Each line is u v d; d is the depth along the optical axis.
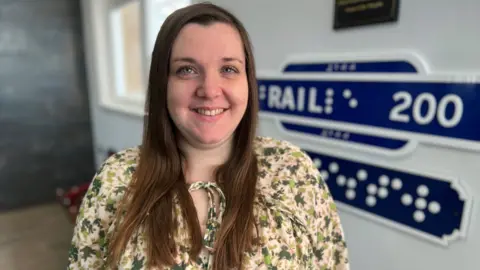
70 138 2.78
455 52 0.83
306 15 1.16
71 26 2.60
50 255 2.04
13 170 2.57
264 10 1.31
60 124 2.70
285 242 0.68
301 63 1.19
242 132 0.70
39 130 2.62
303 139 1.24
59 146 2.73
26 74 2.47
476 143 0.81
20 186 2.62
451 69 0.84
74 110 2.75
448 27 0.84
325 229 0.77
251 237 0.65
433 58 0.87
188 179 0.70
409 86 0.92
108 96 2.68
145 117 0.70
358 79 1.03
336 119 1.11
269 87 1.33
